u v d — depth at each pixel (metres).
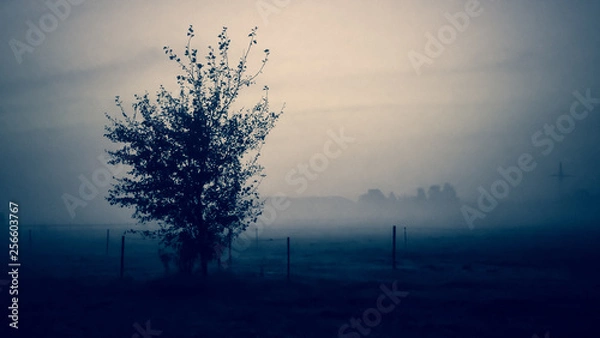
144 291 24.72
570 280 29.50
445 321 18.06
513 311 19.64
